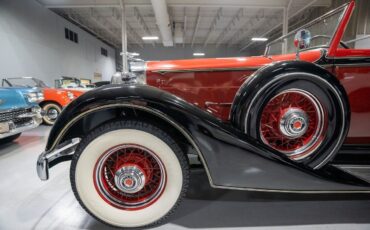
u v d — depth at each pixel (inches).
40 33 336.2
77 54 465.1
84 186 48.4
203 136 46.9
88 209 49.3
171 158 47.6
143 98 46.1
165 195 49.1
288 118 54.5
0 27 260.1
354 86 63.6
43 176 49.4
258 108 52.0
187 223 54.5
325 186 49.4
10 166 96.2
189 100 74.0
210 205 62.1
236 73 71.6
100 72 607.8
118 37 609.3
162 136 46.8
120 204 49.9
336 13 64.5
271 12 403.9
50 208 62.3
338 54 62.5
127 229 50.2
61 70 398.3
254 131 52.7
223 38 637.9
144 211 49.3
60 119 48.0
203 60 75.0
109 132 46.8
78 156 47.6
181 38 533.3
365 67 62.8
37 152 117.0
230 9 401.1
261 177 48.6
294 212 58.6
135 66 75.2
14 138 139.9
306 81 50.8
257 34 564.7
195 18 458.3
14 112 119.4
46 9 352.5
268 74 51.1
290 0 330.6
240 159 47.8
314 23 72.6
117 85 49.3
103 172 49.9
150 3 340.5
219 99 72.9
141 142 47.2
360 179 49.8
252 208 60.6
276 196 66.2
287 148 57.4
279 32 547.8
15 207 63.1
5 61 267.1
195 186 72.4
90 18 449.4
